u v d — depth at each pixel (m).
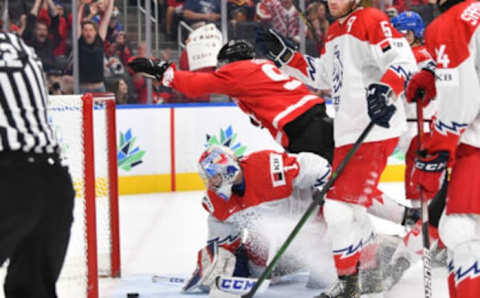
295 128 8.60
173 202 15.46
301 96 8.72
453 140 5.39
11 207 4.52
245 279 7.45
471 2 5.42
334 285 6.92
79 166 8.86
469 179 5.42
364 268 7.12
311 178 7.66
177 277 8.66
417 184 5.69
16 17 18.45
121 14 19.28
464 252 5.43
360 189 6.66
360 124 6.69
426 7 20.33
